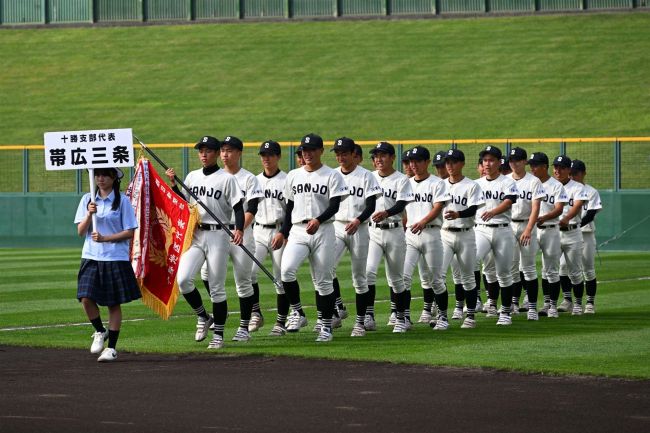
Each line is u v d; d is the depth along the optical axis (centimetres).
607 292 2742
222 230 1748
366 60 7075
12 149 5666
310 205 1816
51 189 5562
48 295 2639
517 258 2295
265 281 3005
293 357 1602
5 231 5125
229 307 2411
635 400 1231
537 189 2158
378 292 2730
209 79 7025
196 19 7750
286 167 5641
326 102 6619
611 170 5147
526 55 6869
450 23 7375
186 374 1440
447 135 6056
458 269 2198
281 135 6253
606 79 6488
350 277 3131
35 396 1271
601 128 5931
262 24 7650
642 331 1936
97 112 6688
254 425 1104
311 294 2709
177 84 6994
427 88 6662
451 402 1224
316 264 1820
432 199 2006
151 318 2200
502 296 2094
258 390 1307
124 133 1612
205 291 2758
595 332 1925
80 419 1136
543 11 7306
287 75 6994
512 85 6569
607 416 1143
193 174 1789
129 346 1752
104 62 7338
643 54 6681
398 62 7006
